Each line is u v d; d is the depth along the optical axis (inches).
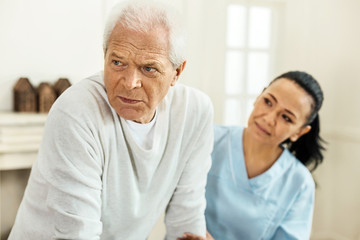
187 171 36.7
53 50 63.7
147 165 31.7
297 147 54.3
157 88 25.8
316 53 85.1
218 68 76.7
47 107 60.7
